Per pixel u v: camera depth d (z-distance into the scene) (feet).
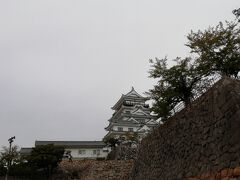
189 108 35.78
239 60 41.09
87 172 85.35
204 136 30.78
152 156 48.21
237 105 25.40
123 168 72.28
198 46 43.19
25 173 94.53
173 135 40.09
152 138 49.75
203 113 31.71
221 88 28.22
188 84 44.37
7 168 91.45
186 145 35.27
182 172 35.04
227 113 26.55
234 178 24.16
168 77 44.96
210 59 42.19
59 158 94.84
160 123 50.21
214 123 28.89
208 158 29.19
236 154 24.34
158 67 46.44
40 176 93.71
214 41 42.27
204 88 42.24
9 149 100.12
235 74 41.32
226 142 26.20
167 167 40.57
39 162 92.58
